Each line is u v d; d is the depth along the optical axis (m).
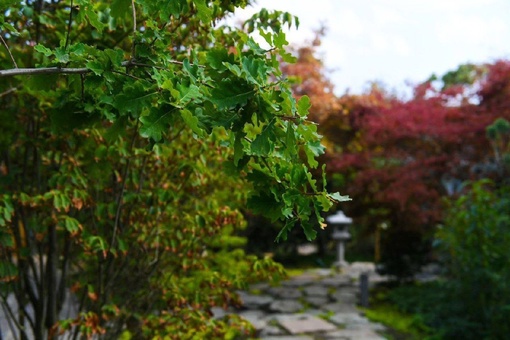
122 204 2.31
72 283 2.68
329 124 10.46
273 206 1.11
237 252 3.17
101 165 2.12
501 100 7.93
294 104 1.01
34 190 2.36
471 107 8.27
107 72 1.05
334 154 9.41
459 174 7.79
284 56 1.27
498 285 4.88
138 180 2.28
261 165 1.19
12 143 2.21
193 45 2.08
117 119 1.18
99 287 2.31
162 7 1.04
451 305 5.54
